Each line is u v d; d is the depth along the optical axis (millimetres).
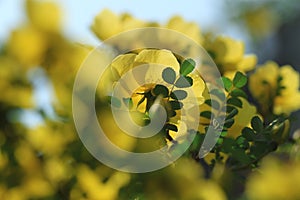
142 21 754
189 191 710
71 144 728
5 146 765
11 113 788
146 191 712
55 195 743
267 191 751
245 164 724
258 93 791
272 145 713
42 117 750
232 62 769
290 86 794
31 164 755
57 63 795
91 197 720
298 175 753
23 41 814
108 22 751
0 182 757
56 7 854
